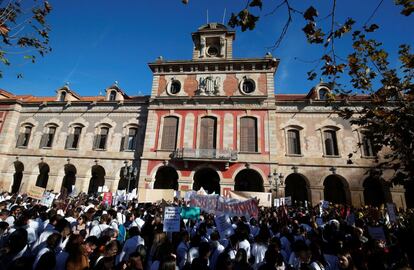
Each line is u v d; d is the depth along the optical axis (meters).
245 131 26.89
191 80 29.72
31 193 15.62
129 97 33.81
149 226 7.86
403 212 16.83
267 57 28.66
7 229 6.27
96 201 16.81
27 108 33.38
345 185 25.03
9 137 31.62
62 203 14.12
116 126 30.38
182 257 6.22
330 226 8.75
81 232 6.57
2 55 6.70
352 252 5.75
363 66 8.49
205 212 11.77
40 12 7.37
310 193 24.89
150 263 6.20
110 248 5.02
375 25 6.41
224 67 29.48
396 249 6.14
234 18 4.27
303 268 4.97
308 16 4.05
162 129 28.22
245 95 27.66
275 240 6.23
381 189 26.19
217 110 28.02
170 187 28.91
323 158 25.80
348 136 26.17
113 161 28.83
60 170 29.52
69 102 32.03
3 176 30.23
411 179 7.90
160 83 30.17
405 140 8.23
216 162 25.73
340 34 4.52
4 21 6.52
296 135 27.28
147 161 27.08
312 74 6.82
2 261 4.49
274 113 26.94
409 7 5.04
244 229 6.80
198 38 32.19
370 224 10.13
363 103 26.17
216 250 6.26
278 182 24.47
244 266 4.89
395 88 9.01
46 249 4.96
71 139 30.81
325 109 27.28
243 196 15.74
